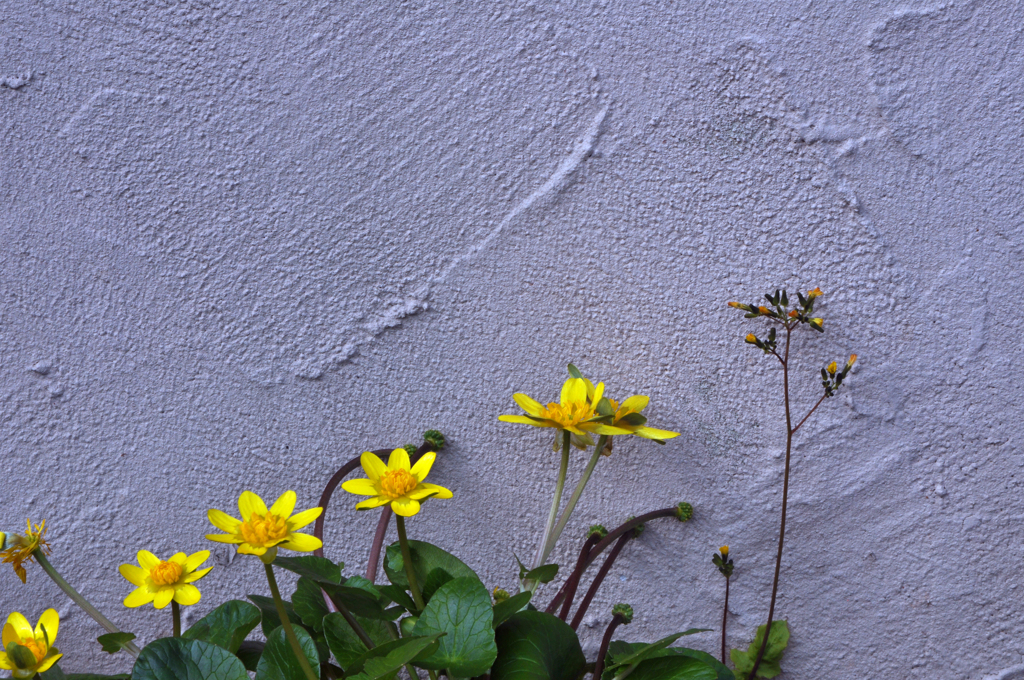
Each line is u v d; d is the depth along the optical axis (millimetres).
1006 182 728
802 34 729
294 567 657
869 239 730
